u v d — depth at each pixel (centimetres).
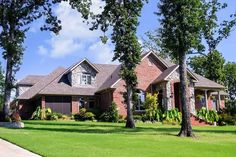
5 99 3522
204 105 5200
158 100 4959
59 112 5119
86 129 3088
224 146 2097
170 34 2773
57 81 5272
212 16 2797
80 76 5328
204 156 1719
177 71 4806
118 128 3294
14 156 1523
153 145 2012
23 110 5662
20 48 3662
